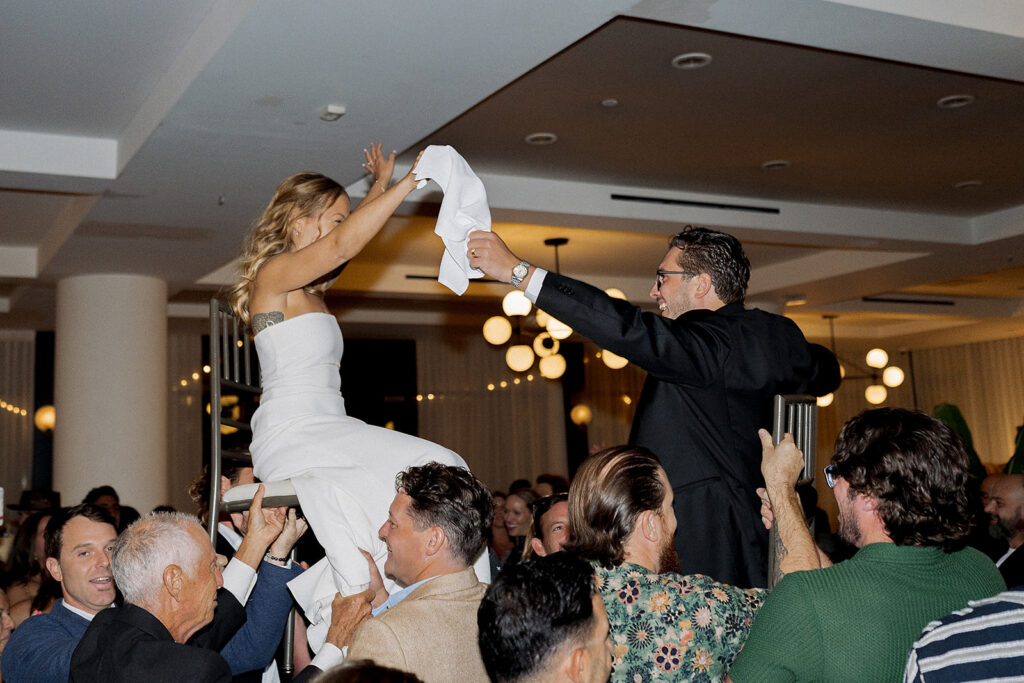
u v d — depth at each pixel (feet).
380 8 10.75
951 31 11.72
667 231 22.74
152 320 24.23
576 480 6.21
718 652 5.74
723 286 7.45
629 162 19.75
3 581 14.90
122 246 21.11
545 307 6.84
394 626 5.74
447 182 7.27
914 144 19.10
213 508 7.59
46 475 32.60
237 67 12.27
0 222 21.52
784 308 33.47
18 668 8.11
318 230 7.71
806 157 19.77
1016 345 42.34
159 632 6.54
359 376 37.76
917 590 5.06
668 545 6.15
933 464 5.18
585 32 11.53
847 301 35.19
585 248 26.61
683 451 7.13
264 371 7.67
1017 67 13.04
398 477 6.49
